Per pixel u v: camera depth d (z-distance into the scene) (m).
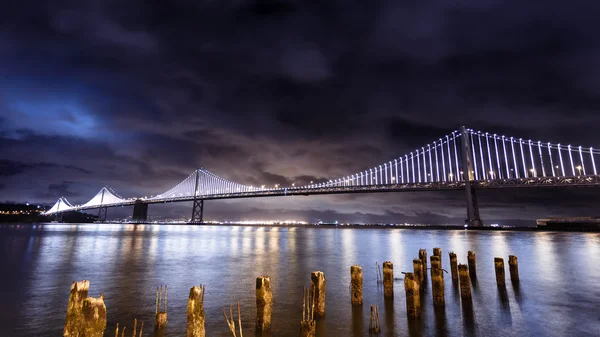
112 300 11.92
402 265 20.28
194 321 6.80
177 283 14.92
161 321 9.18
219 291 13.34
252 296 12.52
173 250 30.34
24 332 8.97
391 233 77.12
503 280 13.04
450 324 9.27
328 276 16.48
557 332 8.78
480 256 24.77
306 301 11.61
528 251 28.48
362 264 20.77
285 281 15.18
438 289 10.59
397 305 10.91
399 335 8.54
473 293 12.49
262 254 26.94
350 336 8.45
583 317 9.88
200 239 48.06
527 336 8.52
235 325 9.23
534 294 12.40
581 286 13.81
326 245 36.94
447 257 24.20
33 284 14.80
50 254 26.39
